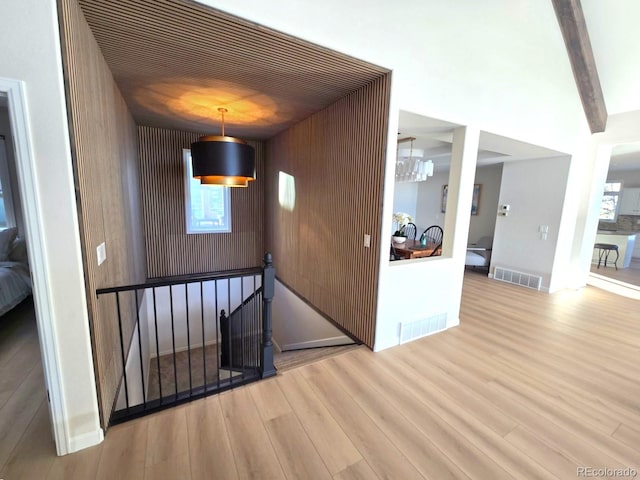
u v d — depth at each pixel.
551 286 4.71
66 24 1.35
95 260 1.71
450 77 2.69
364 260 2.80
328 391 2.15
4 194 3.95
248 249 5.45
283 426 1.80
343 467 1.52
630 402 2.10
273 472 1.49
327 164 3.29
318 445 1.66
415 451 1.63
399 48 2.34
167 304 4.84
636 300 4.39
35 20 1.25
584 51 3.53
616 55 3.57
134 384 2.94
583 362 2.62
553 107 3.75
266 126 4.11
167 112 3.47
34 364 2.34
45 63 1.28
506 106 3.21
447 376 2.36
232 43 1.94
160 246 4.70
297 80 2.52
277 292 4.98
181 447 1.62
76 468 1.48
